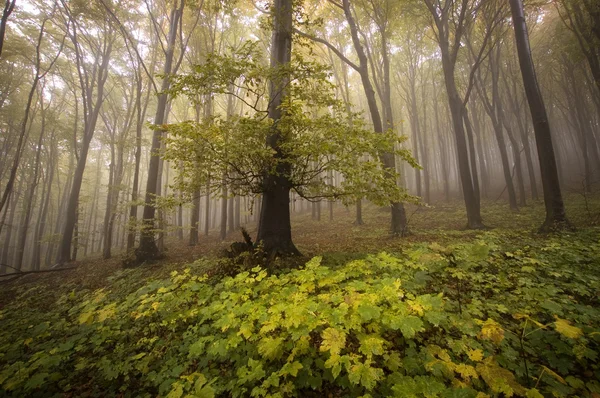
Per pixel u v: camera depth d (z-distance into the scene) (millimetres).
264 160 5820
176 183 6535
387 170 6047
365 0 14656
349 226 15219
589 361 2545
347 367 2209
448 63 12438
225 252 7281
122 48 18344
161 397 2707
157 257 10664
